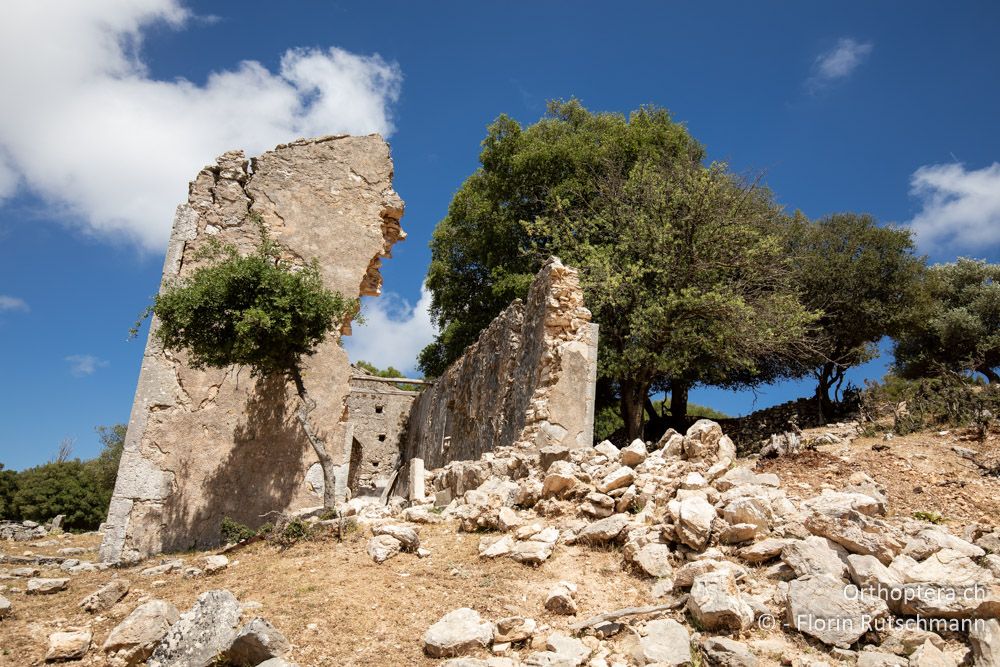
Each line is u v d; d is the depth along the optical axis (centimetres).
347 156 1578
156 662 598
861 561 635
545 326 1334
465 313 2964
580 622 622
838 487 967
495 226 2734
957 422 1570
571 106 2983
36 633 698
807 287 2647
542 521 896
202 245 1413
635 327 2036
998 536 734
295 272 1412
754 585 659
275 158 1523
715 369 2266
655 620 599
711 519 748
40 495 3212
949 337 3011
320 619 655
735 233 2127
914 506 955
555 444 1216
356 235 1539
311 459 1374
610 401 2938
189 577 862
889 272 2672
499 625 608
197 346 1191
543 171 2683
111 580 861
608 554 778
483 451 1661
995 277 3309
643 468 925
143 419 1285
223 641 604
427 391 2695
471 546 855
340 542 909
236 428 1341
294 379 1214
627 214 2277
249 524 1302
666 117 2934
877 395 2153
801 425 2434
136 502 1248
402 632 625
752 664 527
